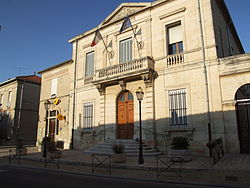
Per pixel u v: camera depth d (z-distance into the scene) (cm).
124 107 1335
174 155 886
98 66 1530
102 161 881
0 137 2509
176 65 1167
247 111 986
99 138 1391
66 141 1622
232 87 984
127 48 1401
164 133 1137
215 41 1070
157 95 1199
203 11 1126
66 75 1777
